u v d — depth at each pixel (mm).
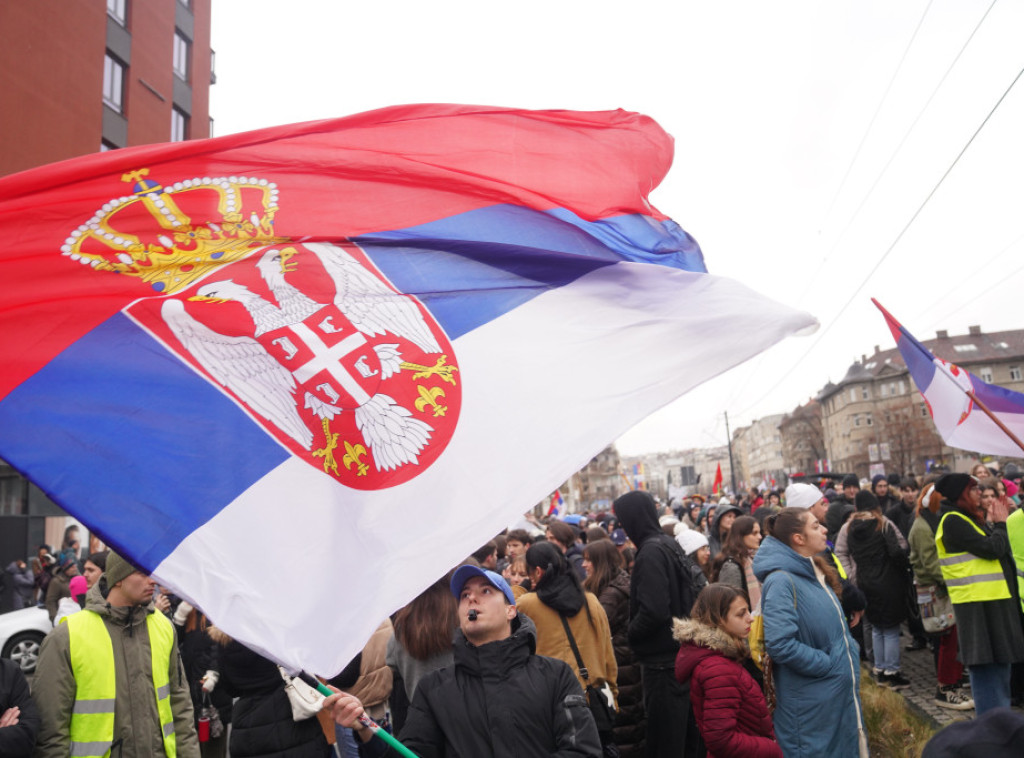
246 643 2629
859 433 89875
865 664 9305
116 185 3137
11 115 19406
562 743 2918
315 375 3059
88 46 22297
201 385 2941
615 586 6094
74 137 21531
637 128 3959
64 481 2721
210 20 30422
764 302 3373
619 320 3377
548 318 3350
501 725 2891
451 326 3270
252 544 2773
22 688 3844
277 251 3236
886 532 8156
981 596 5988
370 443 3012
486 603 3066
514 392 3189
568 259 3404
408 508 2955
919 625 9898
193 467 2820
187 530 2738
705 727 3971
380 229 3367
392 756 2875
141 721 4098
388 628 4711
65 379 2855
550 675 3033
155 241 3135
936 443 68500
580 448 3111
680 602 5430
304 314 3154
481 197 3576
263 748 4133
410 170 3486
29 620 12430
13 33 19609
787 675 4453
